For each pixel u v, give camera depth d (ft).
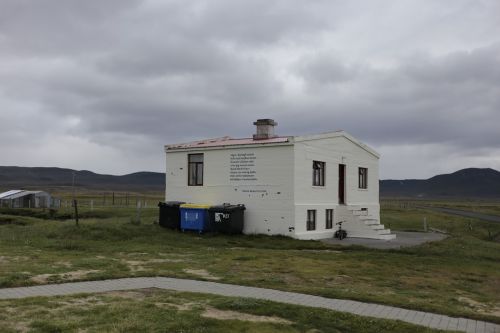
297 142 85.05
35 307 31.63
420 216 175.01
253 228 88.07
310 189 88.53
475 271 58.34
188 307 32.83
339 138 97.66
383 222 134.72
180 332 27.20
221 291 39.52
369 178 109.29
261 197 87.71
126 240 75.31
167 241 76.18
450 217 178.91
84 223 86.17
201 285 41.70
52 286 39.93
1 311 30.40
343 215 94.94
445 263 62.85
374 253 69.10
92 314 30.07
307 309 33.37
